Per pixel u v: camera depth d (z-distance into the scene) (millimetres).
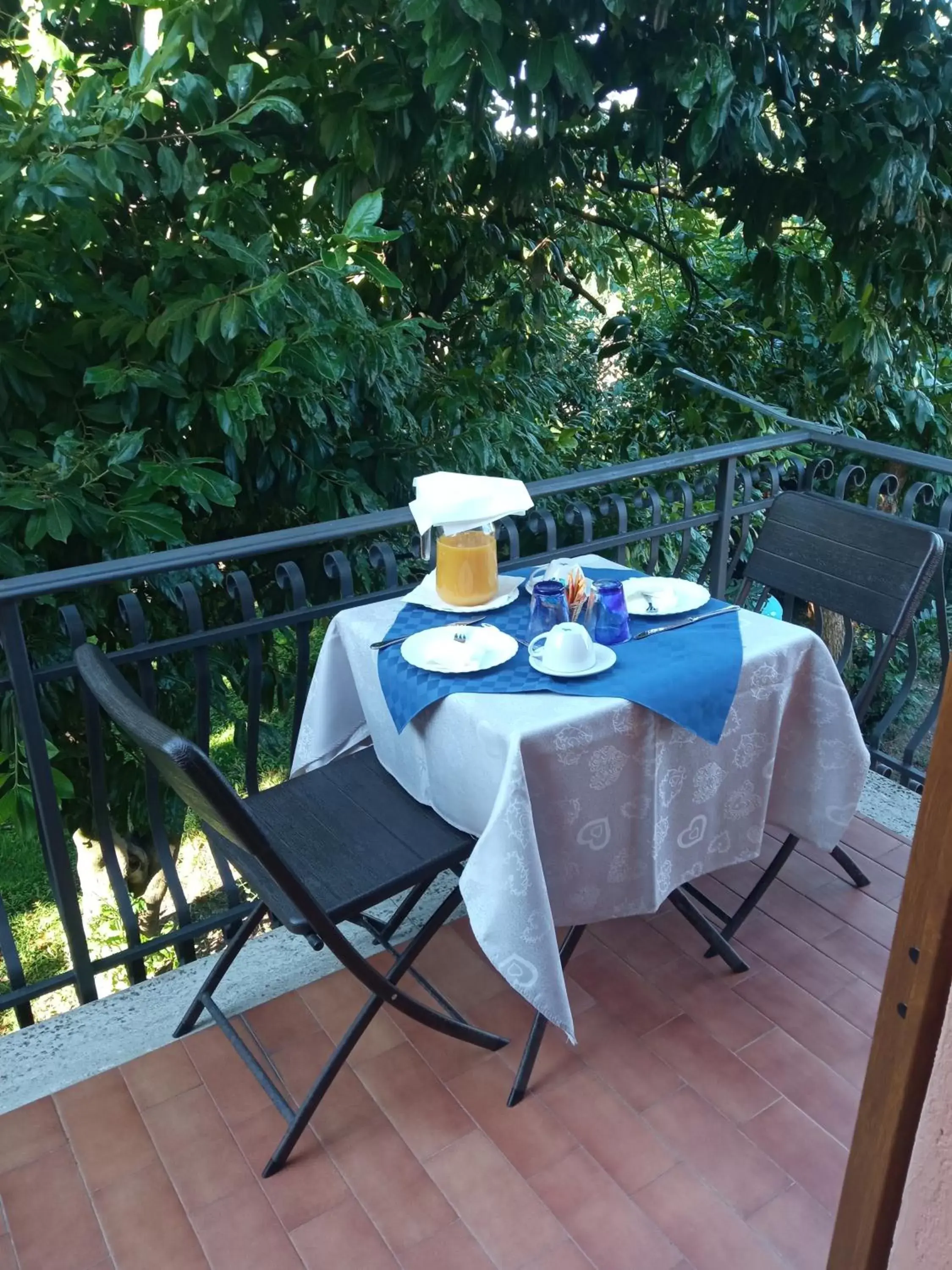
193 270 2965
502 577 2314
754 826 2094
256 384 2859
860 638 5941
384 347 3287
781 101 3541
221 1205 1754
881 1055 922
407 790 2090
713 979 2203
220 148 3221
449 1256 1646
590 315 7160
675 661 1869
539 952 1698
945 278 4137
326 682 2225
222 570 3764
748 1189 1731
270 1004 2199
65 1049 2107
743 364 5402
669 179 5297
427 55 2736
